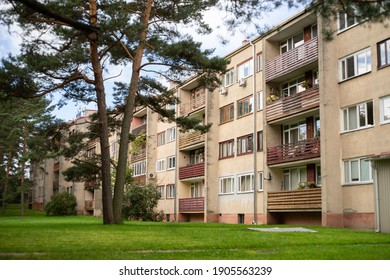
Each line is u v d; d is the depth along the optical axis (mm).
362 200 25062
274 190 33219
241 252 11648
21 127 65062
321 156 26734
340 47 27359
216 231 18344
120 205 24828
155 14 27094
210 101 42188
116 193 24875
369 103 25391
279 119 32375
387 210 21094
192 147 46469
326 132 26672
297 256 10562
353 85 26297
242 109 38719
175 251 12008
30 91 24875
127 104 25891
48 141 30781
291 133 33062
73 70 25984
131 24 22719
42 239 13812
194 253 11328
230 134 40125
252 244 13414
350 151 26203
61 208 67562
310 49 29812
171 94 30344
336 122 26984
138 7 27016
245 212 36969
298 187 30297
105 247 12273
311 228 22531
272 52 34781
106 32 22656
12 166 74188
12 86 24344
